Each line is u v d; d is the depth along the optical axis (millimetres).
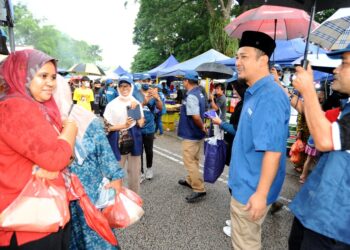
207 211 3537
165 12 23141
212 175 3143
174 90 15977
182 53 24078
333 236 1284
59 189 1304
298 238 1662
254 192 1733
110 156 1790
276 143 1573
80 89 8930
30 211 1182
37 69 1224
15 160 1175
